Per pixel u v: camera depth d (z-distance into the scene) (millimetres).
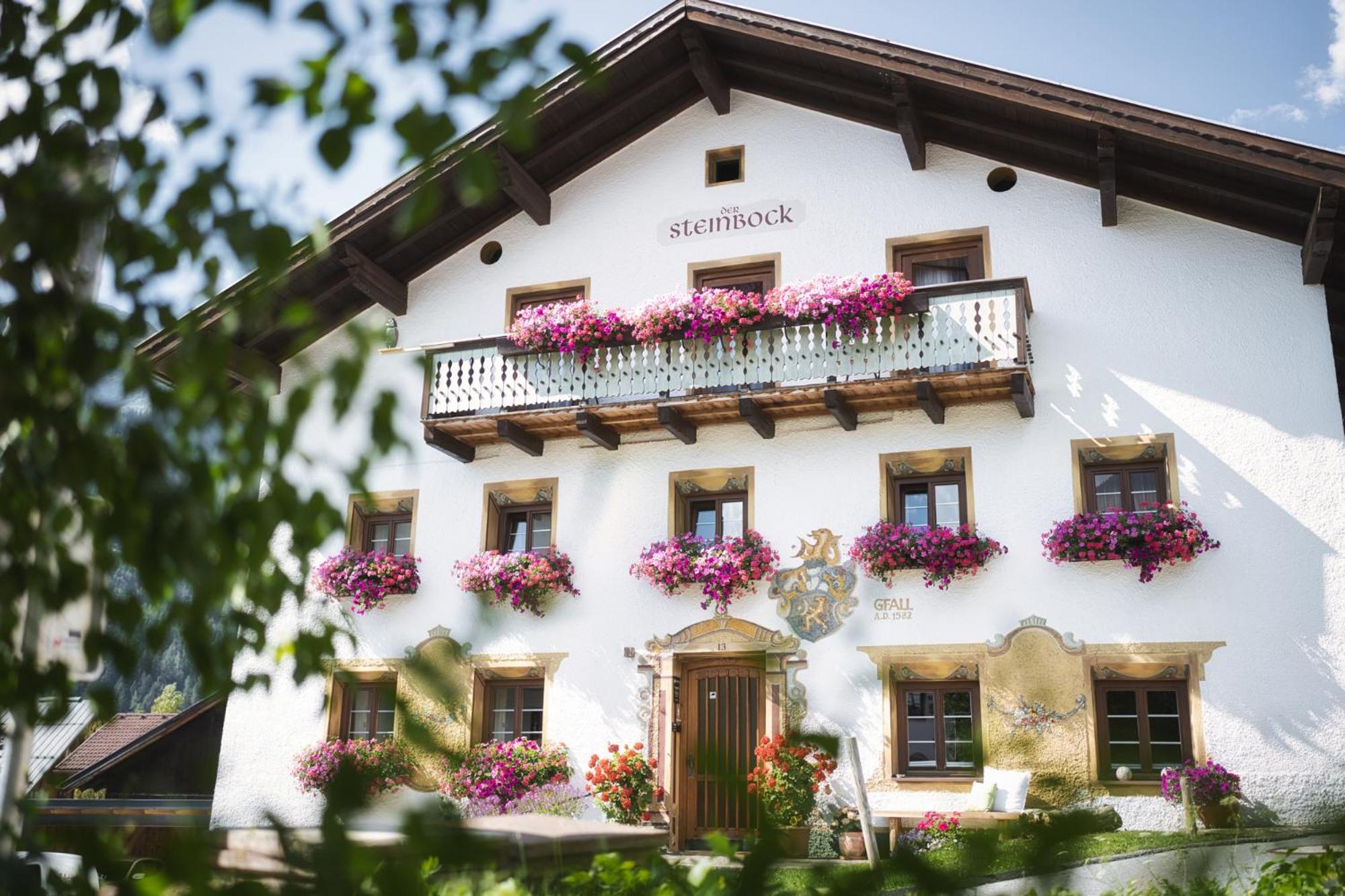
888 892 1146
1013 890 1104
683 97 15383
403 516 15398
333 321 15938
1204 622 12195
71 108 2137
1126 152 12898
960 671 12750
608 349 14203
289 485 1897
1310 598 11992
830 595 13359
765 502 13875
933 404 13047
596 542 14375
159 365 2000
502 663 14297
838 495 13648
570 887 1479
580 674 14031
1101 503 13000
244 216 1970
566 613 14266
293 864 1190
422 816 1184
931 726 12805
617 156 15523
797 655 13297
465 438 14984
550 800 13344
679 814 13086
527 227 15617
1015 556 12891
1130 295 13219
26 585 1918
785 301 13500
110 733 21859
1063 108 12516
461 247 15820
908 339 13219
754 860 1227
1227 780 11516
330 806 1180
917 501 13562
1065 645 12500
